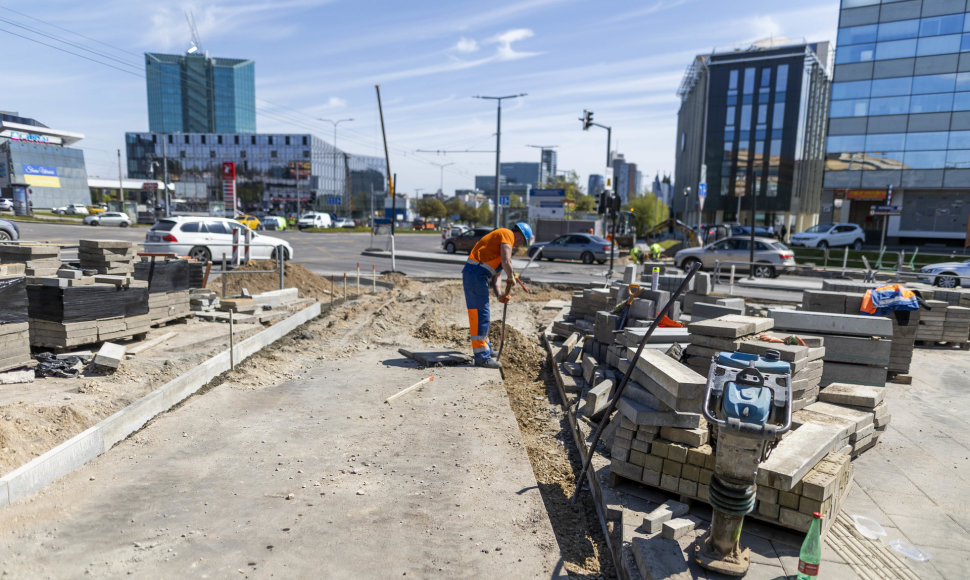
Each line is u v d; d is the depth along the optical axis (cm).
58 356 627
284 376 728
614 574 361
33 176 5512
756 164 6419
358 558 342
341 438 528
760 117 6341
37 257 712
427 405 629
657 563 326
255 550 346
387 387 690
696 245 3488
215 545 349
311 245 3531
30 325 656
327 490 427
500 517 400
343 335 970
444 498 423
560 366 762
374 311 1178
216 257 1725
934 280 1708
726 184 6569
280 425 555
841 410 496
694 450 390
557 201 4234
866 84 4066
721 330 511
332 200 11425
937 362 889
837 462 387
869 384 628
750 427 303
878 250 3519
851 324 634
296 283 1459
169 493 411
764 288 1920
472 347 849
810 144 6912
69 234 3056
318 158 11412
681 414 402
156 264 831
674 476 400
